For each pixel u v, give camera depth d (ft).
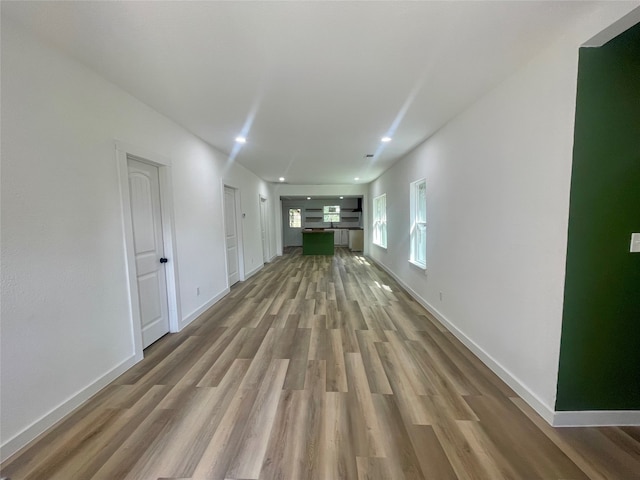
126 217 7.96
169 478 4.56
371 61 6.44
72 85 6.31
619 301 5.45
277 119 10.16
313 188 31.14
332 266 24.66
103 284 7.14
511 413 6.05
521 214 6.59
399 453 5.01
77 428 5.65
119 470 4.70
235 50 6.03
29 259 5.37
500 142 7.36
